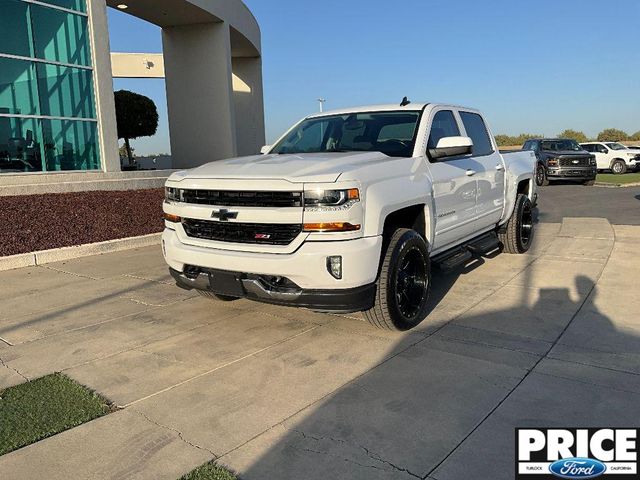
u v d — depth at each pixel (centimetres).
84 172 1323
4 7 1210
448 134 575
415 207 480
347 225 391
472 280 633
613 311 502
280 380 372
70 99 1338
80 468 275
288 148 577
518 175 727
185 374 386
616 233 905
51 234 868
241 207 417
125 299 589
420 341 440
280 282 411
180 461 279
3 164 1221
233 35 2092
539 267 685
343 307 402
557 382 358
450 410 324
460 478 260
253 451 287
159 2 1634
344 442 293
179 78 1931
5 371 398
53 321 518
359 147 529
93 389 365
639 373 369
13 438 303
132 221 1010
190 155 1952
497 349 418
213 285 442
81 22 1355
